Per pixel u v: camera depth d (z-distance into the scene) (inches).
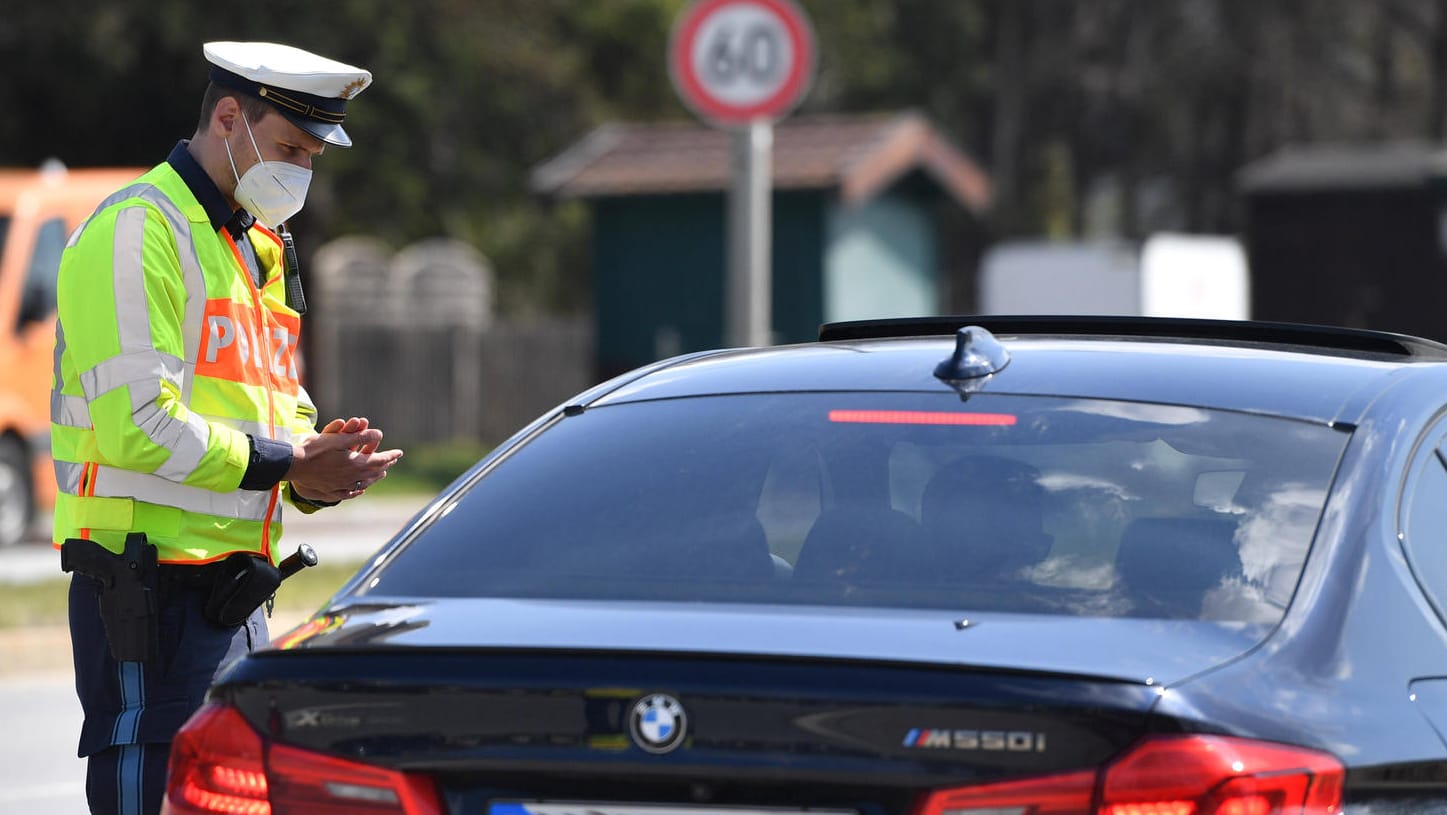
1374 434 554.9
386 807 459.2
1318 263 3895.2
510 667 455.5
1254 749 441.4
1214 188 6584.6
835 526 526.3
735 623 478.6
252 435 708.0
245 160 704.4
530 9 4446.4
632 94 4874.5
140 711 694.5
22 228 2308.1
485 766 453.4
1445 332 3779.5
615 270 3629.4
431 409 4306.1
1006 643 461.4
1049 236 6318.9
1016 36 6648.6
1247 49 6392.7
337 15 4042.8
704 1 2092.8
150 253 683.4
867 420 564.1
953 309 6535.4
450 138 4409.5
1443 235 3786.9
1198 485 529.7
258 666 482.3
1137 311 3565.5
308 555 730.2
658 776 442.6
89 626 701.3
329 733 466.6
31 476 2314.2
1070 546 511.5
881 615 485.1
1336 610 499.8
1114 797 425.4
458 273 4498.0
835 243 3440.0
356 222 4798.2
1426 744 499.5
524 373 4325.8
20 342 2299.5
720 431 572.7
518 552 539.8
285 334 737.0
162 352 680.4
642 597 511.8
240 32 3951.8
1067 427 552.7
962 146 6870.1
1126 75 6520.7
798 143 3464.6
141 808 694.5
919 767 431.8
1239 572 502.0
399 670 463.5
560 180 3585.1
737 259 2092.8
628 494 553.9
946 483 535.2
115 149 4256.9
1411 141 6520.7
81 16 3927.2
